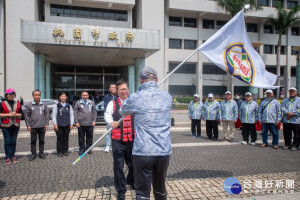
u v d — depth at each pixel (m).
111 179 4.77
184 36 34.69
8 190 4.18
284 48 39.31
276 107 7.88
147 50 20.75
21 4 26.23
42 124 6.36
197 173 5.17
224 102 9.11
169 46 34.62
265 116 7.99
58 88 31.86
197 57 35.28
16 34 26.22
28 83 26.52
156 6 30.23
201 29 35.09
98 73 32.78
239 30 5.00
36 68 21.89
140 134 2.62
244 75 4.86
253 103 8.47
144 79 2.85
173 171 5.33
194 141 9.08
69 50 20.75
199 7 32.66
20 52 26.31
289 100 7.71
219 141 9.14
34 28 17.56
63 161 6.11
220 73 37.59
